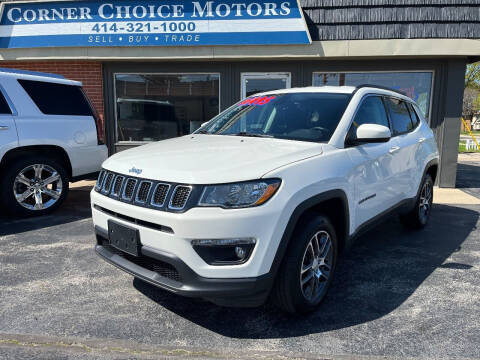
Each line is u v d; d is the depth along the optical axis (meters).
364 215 3.56
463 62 7.68
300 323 2.89
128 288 3.44
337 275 3.75
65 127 5.66
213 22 7.68
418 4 7.38
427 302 3.21
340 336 2.72
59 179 5.68
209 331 2.78
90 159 6.04
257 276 2.49
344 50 7.50
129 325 2.85
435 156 5.25
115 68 8.62
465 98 43.59
